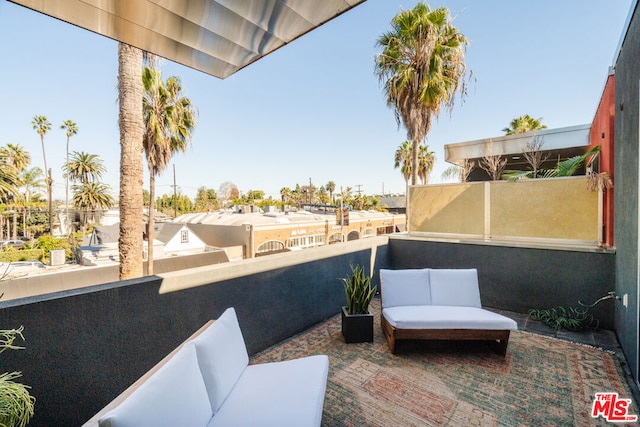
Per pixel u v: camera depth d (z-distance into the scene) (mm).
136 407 1083
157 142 10953
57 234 34062
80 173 33219
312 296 3645
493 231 4418
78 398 1791
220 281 2645
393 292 3322
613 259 3455
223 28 1810
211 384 1609
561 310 3744
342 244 4168
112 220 33000
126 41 1935
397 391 2324
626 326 2752
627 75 2686
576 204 3838
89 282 12516
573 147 6574
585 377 2504
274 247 20062
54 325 1696
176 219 28422
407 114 8078
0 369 1512
